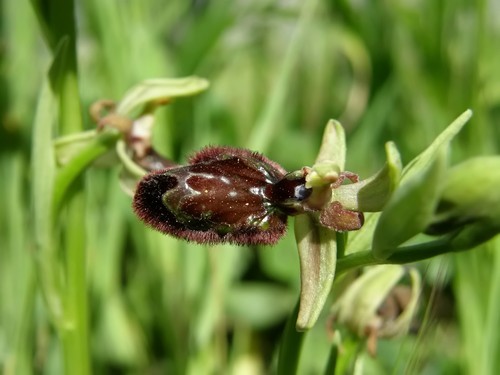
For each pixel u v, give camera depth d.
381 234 0.10
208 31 0.18
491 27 0.19
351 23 0.19
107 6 0.17
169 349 0.17
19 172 0.17
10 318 0.16
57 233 0.13
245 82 0.21
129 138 0.14
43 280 0.14
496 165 0.09
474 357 0.14
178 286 0.16
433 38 0.17
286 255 0.18
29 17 0.17
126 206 0.17
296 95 0.21
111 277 0.17
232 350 0.18
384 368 0.16
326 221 0.10
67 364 0.14
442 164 0.09
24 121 0.17
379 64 0.18
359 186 0.10
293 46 0.17
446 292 0.16
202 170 0.11
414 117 0.18
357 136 0.18
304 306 0.10
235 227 0.11
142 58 0.17
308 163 0.20
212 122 0.19
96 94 0.18
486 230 0.09
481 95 0.16
